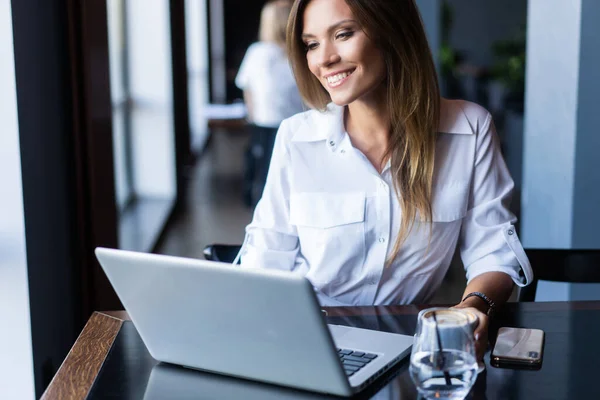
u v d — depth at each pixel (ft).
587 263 7.08
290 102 21.40
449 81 37.37
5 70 8.38
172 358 4.86
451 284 15.23
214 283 4.32
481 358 4.79
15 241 8.66
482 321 4.88
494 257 6.35
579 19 11.00
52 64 9.81
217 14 42.19
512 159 26.32
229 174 28.32
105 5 11.44
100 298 11.07
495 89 33.68
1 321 8.77
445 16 42.86
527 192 12.98
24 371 8.89
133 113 22.75
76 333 10.77
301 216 6.48
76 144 10.53
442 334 4.14
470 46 45.88
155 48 22.53
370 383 4.56
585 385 4.50
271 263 6.62
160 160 23.00
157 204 22.31
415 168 6.17
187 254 18.02
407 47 6.01
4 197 8.59
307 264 6.66
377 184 6.34
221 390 4.52
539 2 12.16
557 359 4.88
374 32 5.88
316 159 6.50
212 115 26.27
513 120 26.21
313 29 5.99
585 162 11.34
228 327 4.46
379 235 6.39
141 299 4.67
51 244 9.68
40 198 9.26
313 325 4.14
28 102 8.84
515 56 34.71
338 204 6.39
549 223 12.19
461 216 6.42
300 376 4.42
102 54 11.29
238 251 7.42
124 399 4.46
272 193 6.69
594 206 11.43
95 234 10.94
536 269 7.08
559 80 11.64
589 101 11.19
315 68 6.10
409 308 5.88
